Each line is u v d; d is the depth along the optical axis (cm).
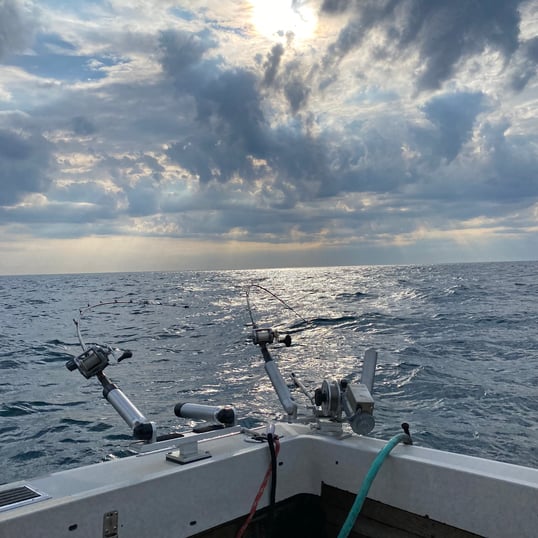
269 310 2606
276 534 219
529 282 4847
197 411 243
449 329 1708
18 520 154
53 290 5884
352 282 5606
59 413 775
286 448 223
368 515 212
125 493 174
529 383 894
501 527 178
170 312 2814
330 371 1058
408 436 216
